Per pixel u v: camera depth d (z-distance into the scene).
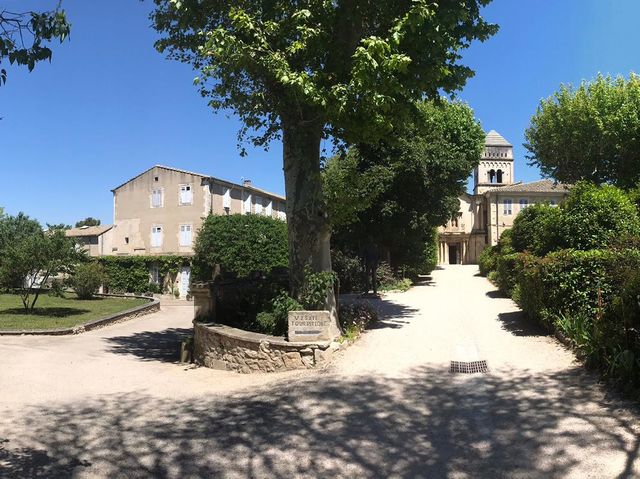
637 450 4.63
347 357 9.24
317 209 10.63
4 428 6.49
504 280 18.31
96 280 31.20
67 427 6.49
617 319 6.68
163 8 11.45
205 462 5.20
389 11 9.83
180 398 7.91
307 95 8.80
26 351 13.21
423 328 11.81
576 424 5.34
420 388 7.19
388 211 21.83
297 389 7.53
